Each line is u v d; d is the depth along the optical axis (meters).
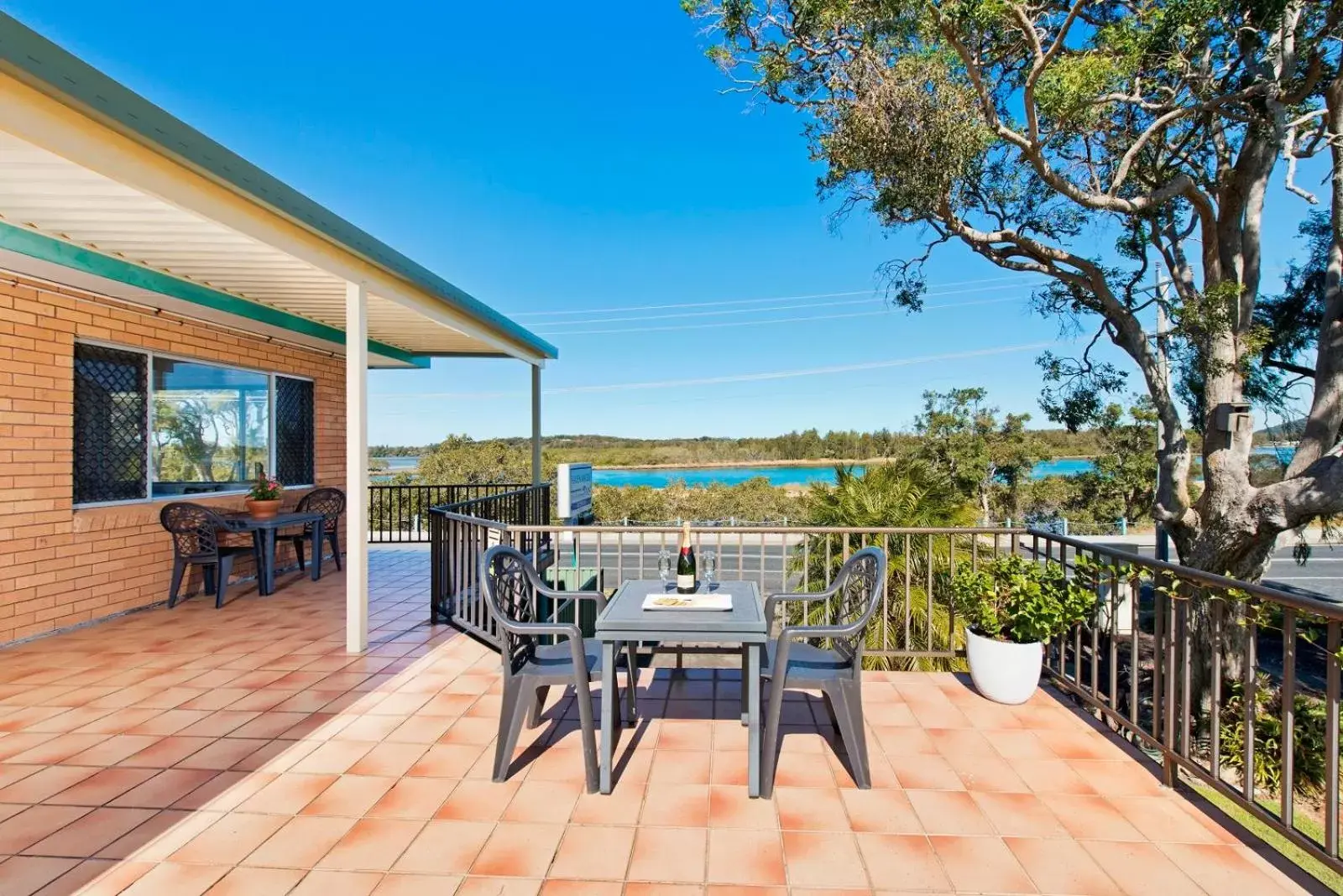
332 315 6.50
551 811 2.47
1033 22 5.56
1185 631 2.63
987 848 2.25
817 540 6.78
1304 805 5.14
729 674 4.03
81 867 2.13
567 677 2.69
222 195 3.12
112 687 3.75
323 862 2.16
